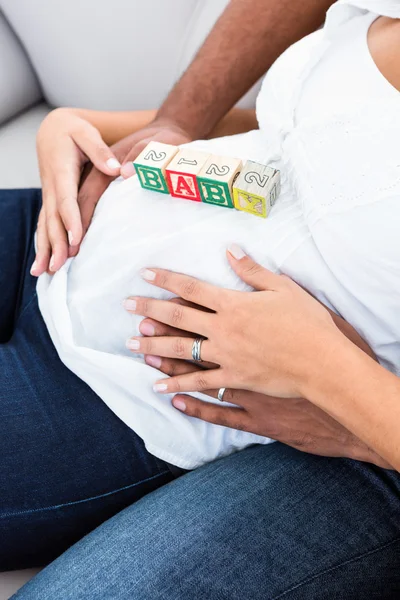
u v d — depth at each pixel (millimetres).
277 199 810
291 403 779
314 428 783
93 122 1074
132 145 998
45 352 929
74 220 907
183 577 702
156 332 822
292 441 805
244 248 786
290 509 764
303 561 721
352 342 763
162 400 826
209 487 792
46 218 947
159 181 813
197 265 795
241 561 715
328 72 836
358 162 737
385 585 747
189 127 1045
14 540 818
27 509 814
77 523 839
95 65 1235
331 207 730
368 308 749
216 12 1146
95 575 712
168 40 1184
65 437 845
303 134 808
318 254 763
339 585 717
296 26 1053
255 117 1158
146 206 834
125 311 845
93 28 1188
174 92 1072
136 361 824
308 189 766
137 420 830
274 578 706
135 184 866
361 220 712
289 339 712
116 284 828
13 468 822
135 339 816
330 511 768
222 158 796
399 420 646
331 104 805
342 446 780
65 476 829
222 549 724
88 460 839
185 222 807
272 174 776
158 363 830
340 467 816
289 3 1032
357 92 788
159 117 1058
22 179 1229
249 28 1048
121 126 1092
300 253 771
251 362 737
